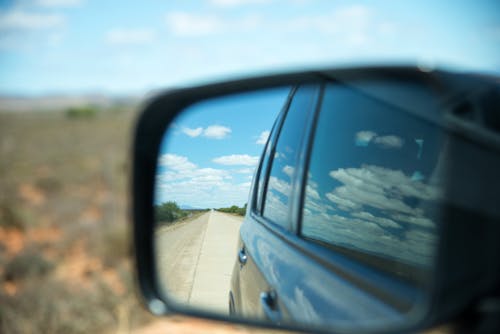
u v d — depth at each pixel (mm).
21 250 10727
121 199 18547
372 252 2510
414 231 2328
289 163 3309
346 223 2689
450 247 1437
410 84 1797
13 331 7219
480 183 1396
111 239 11008
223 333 5965
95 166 29516
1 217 14930
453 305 1416
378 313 1852
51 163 32750
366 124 2572
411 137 2338
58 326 7281
